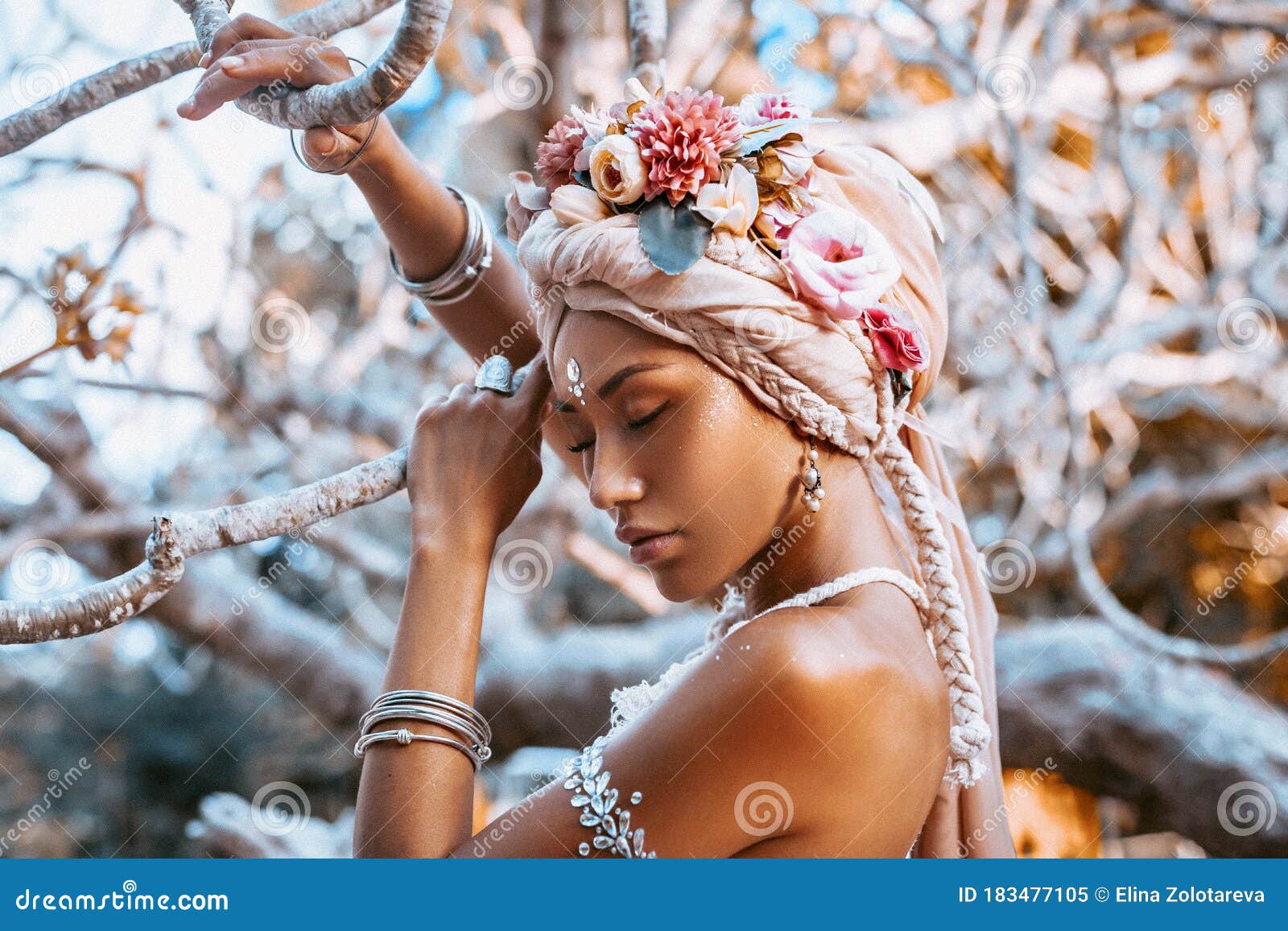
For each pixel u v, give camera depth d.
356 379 6.09
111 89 2.50
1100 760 5.50
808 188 2.20
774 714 1.98
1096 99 6.71
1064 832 6.73
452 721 2.13
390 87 2.08
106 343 3.53
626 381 2.06
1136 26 6.54
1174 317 6.65
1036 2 6.11
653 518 2.07
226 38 2.24
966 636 2.26
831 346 2.07
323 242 7.16
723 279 2.03
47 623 2.14
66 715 8.24
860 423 2.13
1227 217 6.93
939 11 6.50
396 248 2.62
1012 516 7.12
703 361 2.06
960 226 6.43
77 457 5.33
